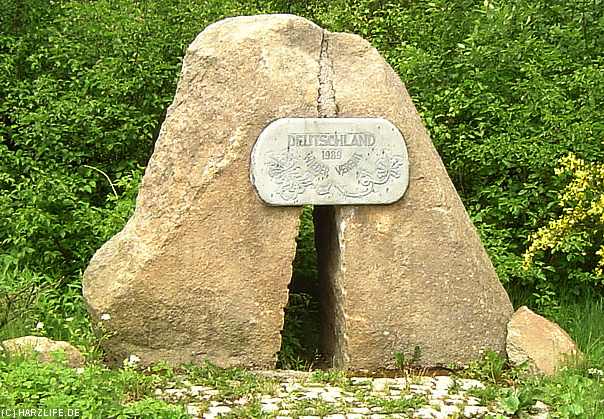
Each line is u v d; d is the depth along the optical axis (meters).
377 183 6.18
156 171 6.29
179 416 4.79
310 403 5.30
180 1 9.43
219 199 6.10
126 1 9.28
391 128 6.19
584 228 7.31
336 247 6.36
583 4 8.43
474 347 6.27
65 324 6.59
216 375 5.86
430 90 8.59
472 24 8.82
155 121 8.81
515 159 7.82
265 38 6.30
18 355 5.59
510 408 5.24
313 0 12.05
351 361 6.14
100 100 8.69
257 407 5.18
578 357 5.98
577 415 5.13
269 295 6.15
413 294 6.21
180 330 6.11
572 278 7.67
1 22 9.43
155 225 6.15
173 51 9.19
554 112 7.92
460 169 8.34
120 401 4.96
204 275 6.09
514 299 7.49
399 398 5.45
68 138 8.74
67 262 7.97
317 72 6.30
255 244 6.14
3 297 6.69
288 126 6.08
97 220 7.75
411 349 6.20
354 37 6.52
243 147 6.11
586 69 7.82
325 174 6.12
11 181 8.11
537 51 8.29
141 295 6.06
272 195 6.08
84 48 9.12
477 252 6.45
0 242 7.87
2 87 9.05
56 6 9.60
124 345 6.12
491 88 8.32
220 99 6.21
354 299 6.15
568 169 7.30
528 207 7.88
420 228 6.26
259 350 6.17
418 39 9.14
